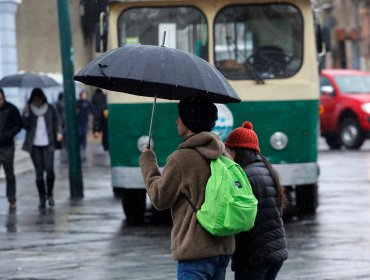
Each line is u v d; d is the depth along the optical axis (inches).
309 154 1296.8
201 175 581.0
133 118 1286.9
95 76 601.0
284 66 1306.6
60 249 1093.8
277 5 1316.4
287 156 1293.1
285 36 1312.7
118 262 1006.4
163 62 597.6
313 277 911.7
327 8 5265.8
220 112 1288.1
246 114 1293.1
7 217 1378.0
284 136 1291.8
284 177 1288.1
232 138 652.1
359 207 1421.0
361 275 921.5
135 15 1325.0
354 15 5585.6
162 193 584.4
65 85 1606.8
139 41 1321.4
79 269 968.3
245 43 1315.2
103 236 1192.2
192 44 1322.6
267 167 646.5
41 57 3284.9
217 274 593.6
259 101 1295.5
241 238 629.6
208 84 597.6
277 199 642.2
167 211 1434.5
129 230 1243.2
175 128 1282.0
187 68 598.5
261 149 1290.6
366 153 2522.1
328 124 2682.1
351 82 2719.0
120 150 1291.8
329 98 2689.5
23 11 3223.4
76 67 3565.5
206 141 584.7
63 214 1406.3
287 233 1184.8
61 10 1601.9
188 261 581.0
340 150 2672.2
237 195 577.0
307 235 1167.0
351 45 5546.3
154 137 1284.4
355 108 2640.3
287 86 1296.8
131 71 595.2
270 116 1294.3
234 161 644.1
